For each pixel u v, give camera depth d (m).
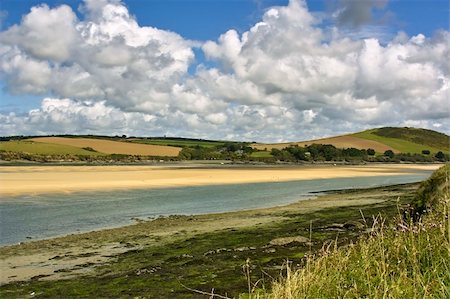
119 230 24.55
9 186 45.72
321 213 27.78
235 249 17.08
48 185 47.78
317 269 6.52
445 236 6.38
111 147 143.00
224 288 11.88
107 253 18.88
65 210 31.94
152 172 76.31
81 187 47.28
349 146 189.50
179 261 16.05
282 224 23.72
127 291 12.66
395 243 6.82
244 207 34.75
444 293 4.78
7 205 33.75
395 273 6.07
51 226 26.00
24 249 20.20
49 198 38.19
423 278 5.33
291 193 46.66
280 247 16.55
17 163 100.31
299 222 24.06
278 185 57.91
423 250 6.31
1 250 20.09
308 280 6.02
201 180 61.94
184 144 182.12
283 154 161.50
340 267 6.39
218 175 73.25
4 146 118.75
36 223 26.84
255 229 22.38
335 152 171.50
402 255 6.52
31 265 17.31
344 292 5.68
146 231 23.97
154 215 30.45
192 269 14.42
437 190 14.38
